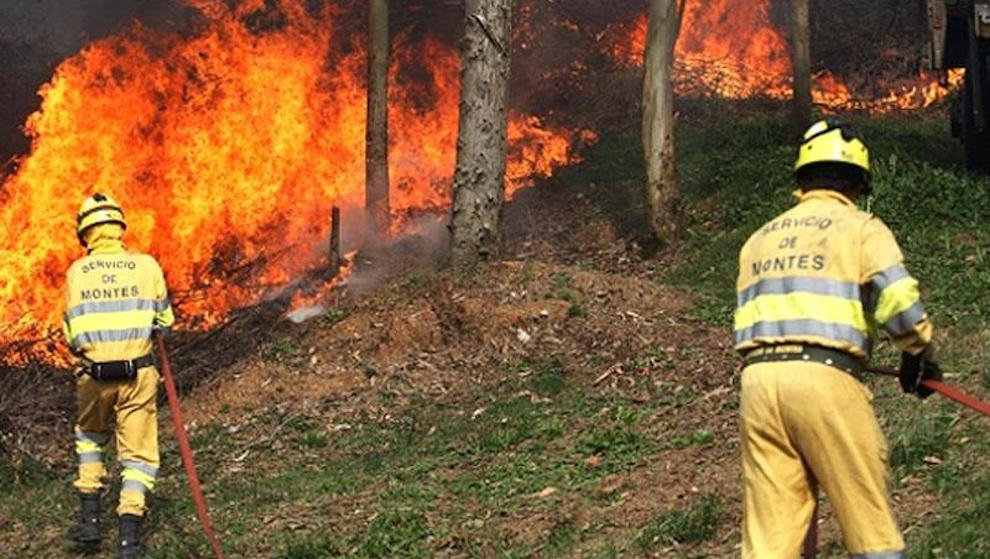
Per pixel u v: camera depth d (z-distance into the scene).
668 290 14.15
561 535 7.50
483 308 13.24
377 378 12.48
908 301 4.80
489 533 7.74
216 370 13.75
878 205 15.50
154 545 8.46
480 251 15.40
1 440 10.94
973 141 16.80
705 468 8.33
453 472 9.50
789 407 4.91
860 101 25.55
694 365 11.54
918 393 5.19
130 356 8.31
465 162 15.46
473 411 11.33
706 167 19.77
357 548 7.93
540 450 9.73
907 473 7.33
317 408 11.97
